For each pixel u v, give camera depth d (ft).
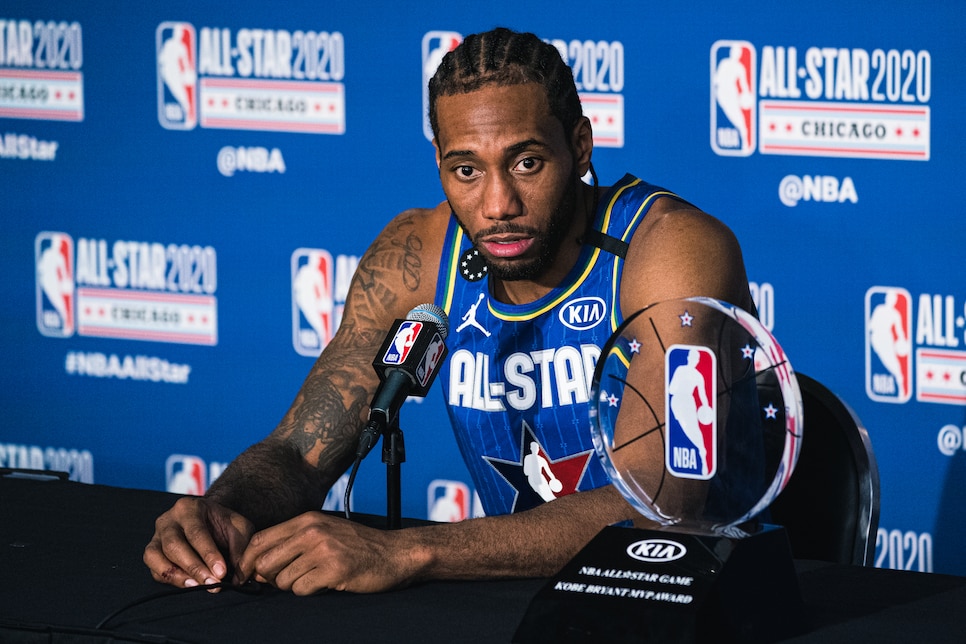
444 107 9.55
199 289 20.77
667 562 7.18
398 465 9.05
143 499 10.62
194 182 20.52
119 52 20.62
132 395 21.47
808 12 16.97
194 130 20.38
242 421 20.85
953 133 16.56
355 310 11.73
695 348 7.68
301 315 20.24
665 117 17.81
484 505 11.48
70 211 21.35
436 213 11.83
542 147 9.45
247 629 7.60
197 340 20.93
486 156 9.42
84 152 21.08
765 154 17.42
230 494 10.02
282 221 20.11
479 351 11.07
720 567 7.01
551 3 18.16
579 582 7.26
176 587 8.47
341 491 20.36
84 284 21.48
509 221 9.59
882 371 17.34
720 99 17.52
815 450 11.30
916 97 16.66
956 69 16.42
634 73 17.88
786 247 17.52
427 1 18.80
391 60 19.12
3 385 22.21
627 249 10.57
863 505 10.98
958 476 17.19
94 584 8.52
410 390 9.07
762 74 17.30
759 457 7.53
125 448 21.63
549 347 10.78
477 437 11.17
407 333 9.12
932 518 17.38
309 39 19.49
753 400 7.54
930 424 17.24
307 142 19.77
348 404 11.19
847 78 16.93
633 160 18.04
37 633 7.73
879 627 7.37
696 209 10.41
